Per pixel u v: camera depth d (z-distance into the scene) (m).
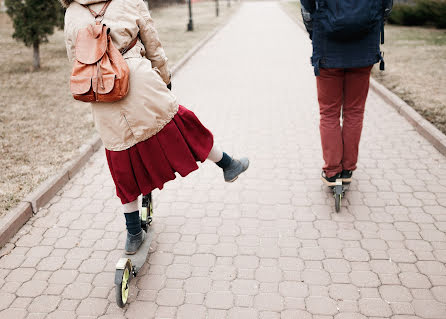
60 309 2.69
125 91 2.40
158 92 2.55
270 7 33.81
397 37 12.45
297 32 16.42
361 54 3.18
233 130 5.71
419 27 15.12
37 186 4.04
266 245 3.22
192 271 2.98
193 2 43.28
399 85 7.02
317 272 2.91
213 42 14.42
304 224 3.46
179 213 3.71
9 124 5.76
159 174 2.72
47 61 10.36
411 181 4.05
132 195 2.77
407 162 4.45
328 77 3.36
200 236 3.37
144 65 2.54
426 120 5.33
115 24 2.44
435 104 5.91
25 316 2.63
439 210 3.56
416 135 5.14
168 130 2.63
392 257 3.02
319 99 3.54
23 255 3.22
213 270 2.98
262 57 11.19
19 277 2.98
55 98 7.09
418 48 10.37
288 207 3.72
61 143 5.09
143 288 2.84
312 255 3.08
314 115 6.23
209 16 25.09
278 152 4.91
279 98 7.24
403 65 8.50
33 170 4.37
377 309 2.57
